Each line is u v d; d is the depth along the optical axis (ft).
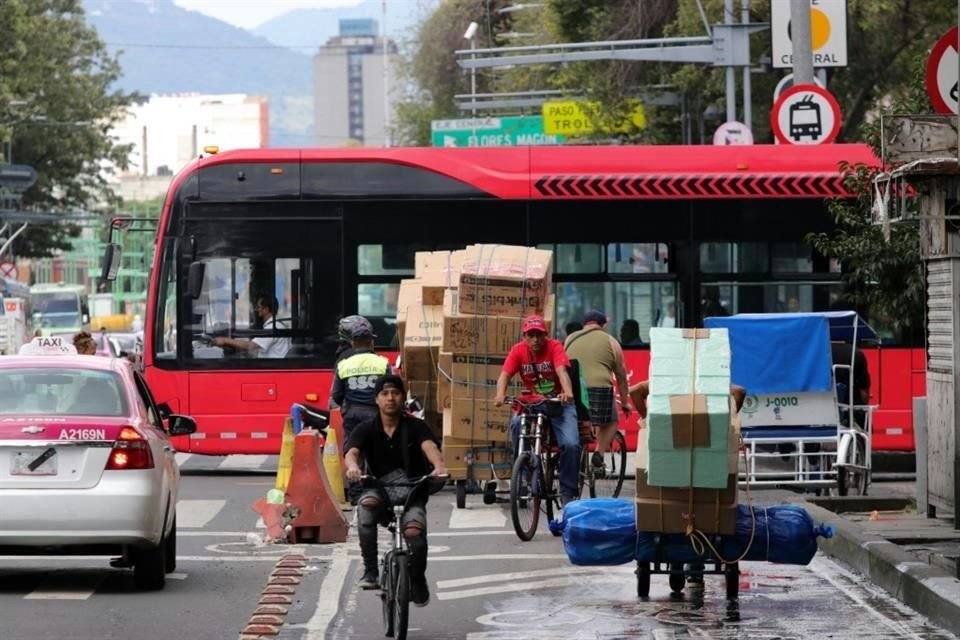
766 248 156.35
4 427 85.46
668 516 81.25
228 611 82.94
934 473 106.52
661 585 91.20
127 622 79.56
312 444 109.19
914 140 102.06
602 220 156.25
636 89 296.30
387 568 74.33
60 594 88.43
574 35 308.40
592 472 121.29
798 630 76.89
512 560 101.14
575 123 337.31
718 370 79.36
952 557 88.33
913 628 77.46
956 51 100.27
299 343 155.43
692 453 79.15
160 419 97.30
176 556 103.55
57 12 485.97
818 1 200.34
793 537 82.23
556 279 155.94
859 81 264.72
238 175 155.84
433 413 135.85
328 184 155.94
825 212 156.35
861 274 134.21
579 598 86.53
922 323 138.51
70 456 85.81
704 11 272.10
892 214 107.55
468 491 137.49
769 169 156.56
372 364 118.11
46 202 497.87
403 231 155.84
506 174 156.25
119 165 509.76
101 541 85.40
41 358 91.61
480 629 77.71
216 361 155.33
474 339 126.93
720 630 76.89
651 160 156.76
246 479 159.74
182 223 155.74
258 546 108.06
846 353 136.36
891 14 256.73
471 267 127.44
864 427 139.23
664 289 156.25
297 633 76.54
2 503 84.58
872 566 91.81
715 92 282.56
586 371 129.08
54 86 475.31
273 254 155.74
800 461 129.29
